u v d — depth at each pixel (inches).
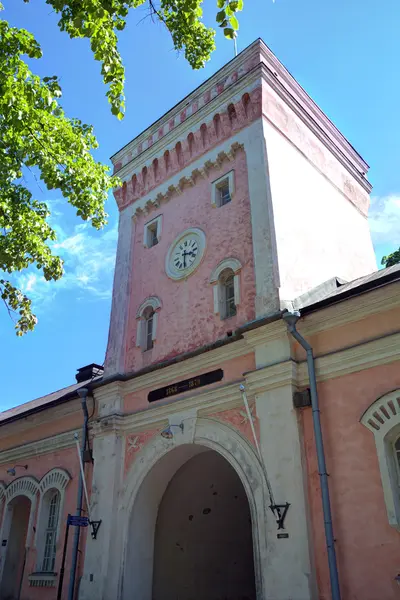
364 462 388.5
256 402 460.8
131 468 561.6
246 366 493.0
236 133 625.6
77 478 631.8
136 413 579.5
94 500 568.7
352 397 412.8
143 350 630.5
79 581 555.5
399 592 342.6
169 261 647.8
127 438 585.0
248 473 451.2
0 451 786.2
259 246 536.4
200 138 664.4
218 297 561.3
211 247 599.8
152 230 712.4
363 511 375.9
